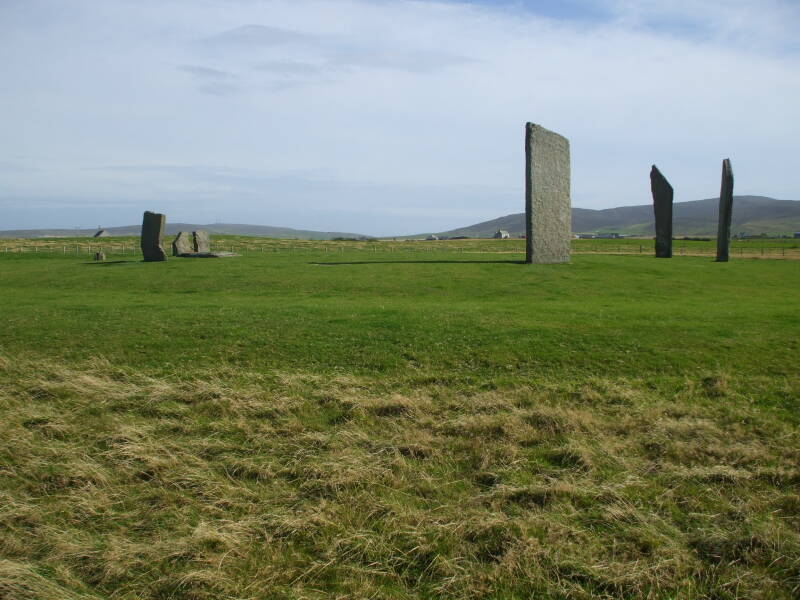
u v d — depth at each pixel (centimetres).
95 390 1611
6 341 2003
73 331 2111
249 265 4662
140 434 1377
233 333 2077
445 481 1185
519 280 3688
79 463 1252
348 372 1750
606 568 934
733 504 1092
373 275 3944
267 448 1324
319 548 1002
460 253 6762
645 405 1490
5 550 1006
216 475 1216
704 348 1869
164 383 1648
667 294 3222
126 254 6644
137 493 1170
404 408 1482
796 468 1191
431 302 2883
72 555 987
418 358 1841
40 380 1673
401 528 1037
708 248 9138
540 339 1970
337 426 1416
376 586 919
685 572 934
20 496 1156
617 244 11744
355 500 1122
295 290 3391
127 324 2211
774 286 3628
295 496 1145
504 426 1375
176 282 3734
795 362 1731
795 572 930
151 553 984
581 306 2684
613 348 1881
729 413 1442
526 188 4425
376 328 2145
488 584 915
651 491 1134
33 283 3816
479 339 1984
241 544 1007
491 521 1034
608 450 1277
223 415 1477
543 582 912
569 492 1123
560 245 4662
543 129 4422
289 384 1642
